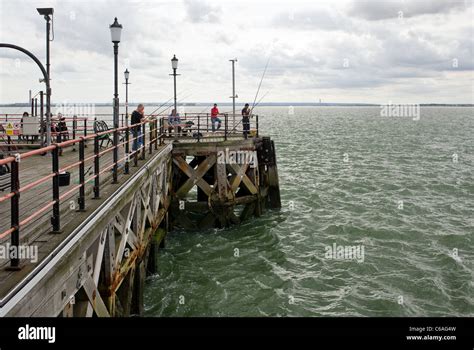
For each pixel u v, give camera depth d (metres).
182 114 25.20
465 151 49.22
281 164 36.75
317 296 12.41
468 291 12.61
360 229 18.27
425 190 26.58
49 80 14.56
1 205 8.06
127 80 23.41
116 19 11.62
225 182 18.48
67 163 13.56
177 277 13.60
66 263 5.71
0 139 17.98
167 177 17.44
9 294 4.46
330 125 108.06
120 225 9.12
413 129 92.56
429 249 15.98
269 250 16.06
